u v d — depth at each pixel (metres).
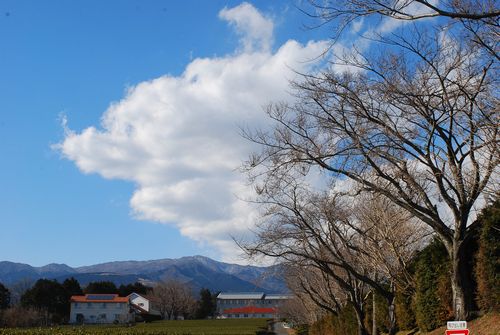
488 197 16.66
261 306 167.62
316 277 32.03
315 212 22.00
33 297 103.06
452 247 16.72
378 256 22.52
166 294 142.38
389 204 22.47
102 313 113.44
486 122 14.20
